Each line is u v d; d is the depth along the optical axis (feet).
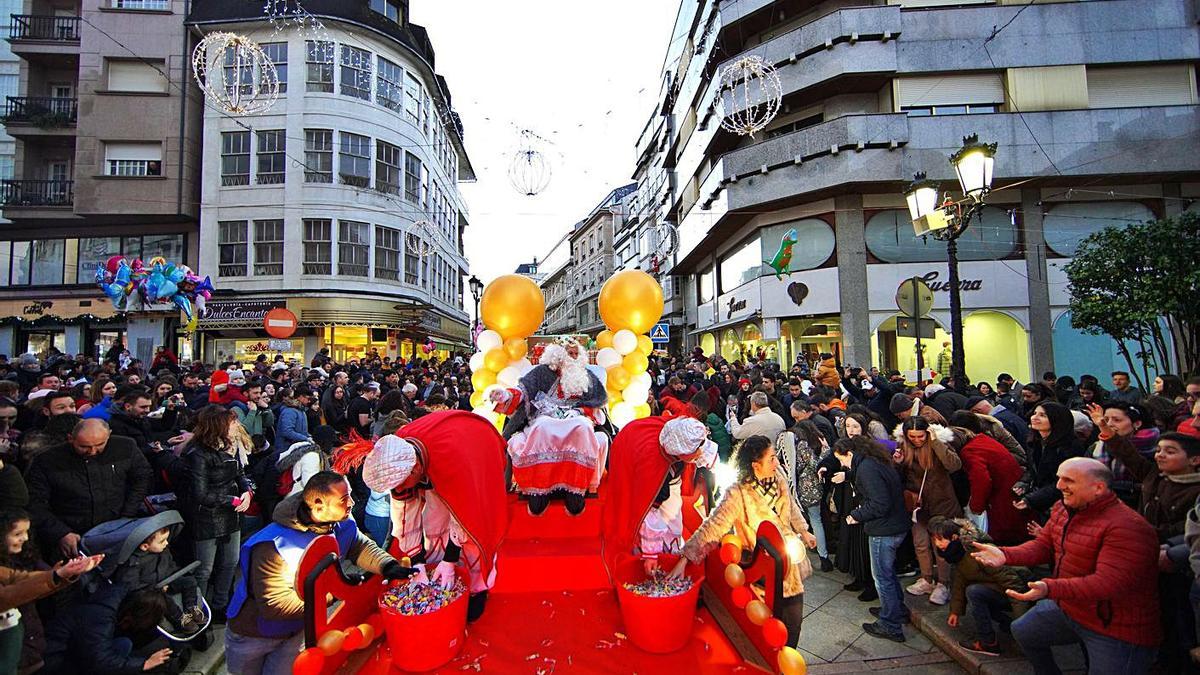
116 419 16.88
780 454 20.59
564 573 9.96
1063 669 12.67
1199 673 10.24
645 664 8.17
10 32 68.95
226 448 14.84
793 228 55.11
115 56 63.10
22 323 64.64
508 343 16.98
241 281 62.28
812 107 55.77
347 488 9.88
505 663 8.08
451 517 9.05
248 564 9.66
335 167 64.39
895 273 51.03
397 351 70.64
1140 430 15.46
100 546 11.75
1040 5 50.37
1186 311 32.55
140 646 12.12
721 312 69.21
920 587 16.76
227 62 59.16
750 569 9.21
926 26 50.57
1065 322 49.80
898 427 18.65
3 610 9.04
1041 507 13.82
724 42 61.31
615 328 18.17
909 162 48.57
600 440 11.76
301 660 7.28
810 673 13.16
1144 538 9.29
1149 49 49.55
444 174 90.79
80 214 62.34
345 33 65.67
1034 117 48.57
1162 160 47.55
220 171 63.46
